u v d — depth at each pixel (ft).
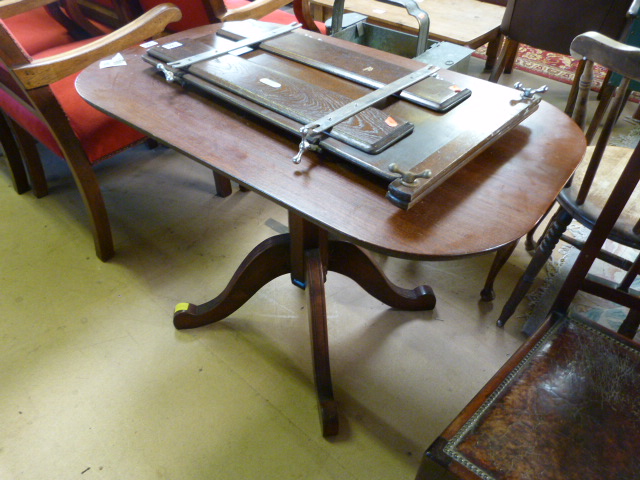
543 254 3.80
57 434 3.52
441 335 4.26
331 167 2.44
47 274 4.80
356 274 4.09
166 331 4.26
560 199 3.47
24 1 4.63
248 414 3.67
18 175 5.70
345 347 4.16
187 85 3.19
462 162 2.30
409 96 2.77
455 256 1.95
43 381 3.85
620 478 2.09
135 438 3.50
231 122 2.82
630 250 5.05
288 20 6.14
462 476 2.11
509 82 8.26
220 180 5.65
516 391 2.41
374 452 3.45
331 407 3.47
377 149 2.31
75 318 4.36
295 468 3.35
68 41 5.79
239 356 4.07
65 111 4.12
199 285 4.70
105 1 5.82
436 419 3.65
